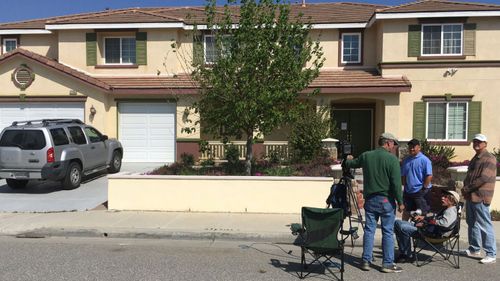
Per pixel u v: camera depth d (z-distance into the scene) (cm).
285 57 1024
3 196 1194
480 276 625
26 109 1786
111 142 1523
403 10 1692
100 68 1897
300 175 1117
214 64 1055
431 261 698
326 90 1647
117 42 1919
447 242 742
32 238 842
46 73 1764
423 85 1730
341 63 1888
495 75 1695
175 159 1805
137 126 1819
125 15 1905
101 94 1761
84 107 1773
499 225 870
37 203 1107
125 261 687
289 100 1048
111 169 1525
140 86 1748
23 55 1741
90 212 1004
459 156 1717
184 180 1014
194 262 685
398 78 1709
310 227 618
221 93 1040
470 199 700
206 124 1138
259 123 1052
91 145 1384
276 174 1103
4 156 1217
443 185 1046
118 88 1750
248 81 1020
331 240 606
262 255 731
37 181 1423
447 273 638
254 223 902
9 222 912
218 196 1009
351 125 1925
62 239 833
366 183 655
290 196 995
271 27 1054
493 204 971
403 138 1709
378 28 1822
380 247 780
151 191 1021
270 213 996
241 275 624
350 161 692
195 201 1013
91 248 765
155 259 699
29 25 2028
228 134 1115
